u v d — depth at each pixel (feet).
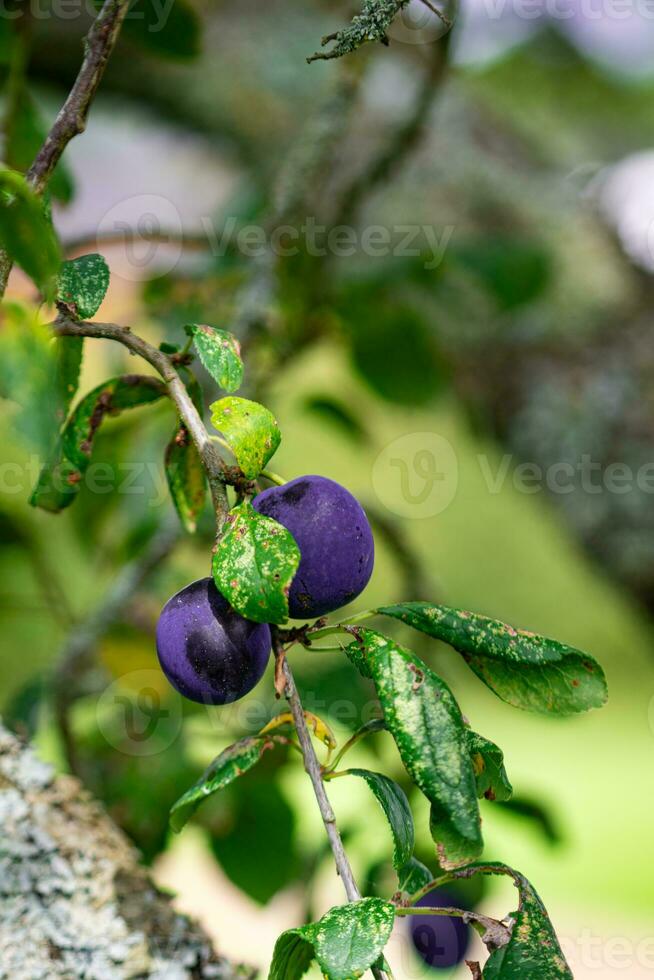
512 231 4.89
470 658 2.12
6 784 2.52
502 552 10.87
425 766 1.98
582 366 4.85
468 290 4.26
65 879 2.43
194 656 2.09
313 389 4.24
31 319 2.00
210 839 3.10
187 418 2.07
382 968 1.98
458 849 2.00
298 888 3.10
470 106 5.34
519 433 4.91
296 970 2.10
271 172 5.06
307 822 3.33
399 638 3.40
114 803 3.13
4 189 1.94
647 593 4.84
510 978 2.02
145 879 2.51
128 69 5.00
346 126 3.40
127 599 3.17
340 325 3.65
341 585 2.12
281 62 5.17
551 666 2.09
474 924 2.06
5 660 3.90
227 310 3.48
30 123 2.96
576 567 11.14
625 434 4.78
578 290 4.87
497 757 2.09
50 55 4.58
